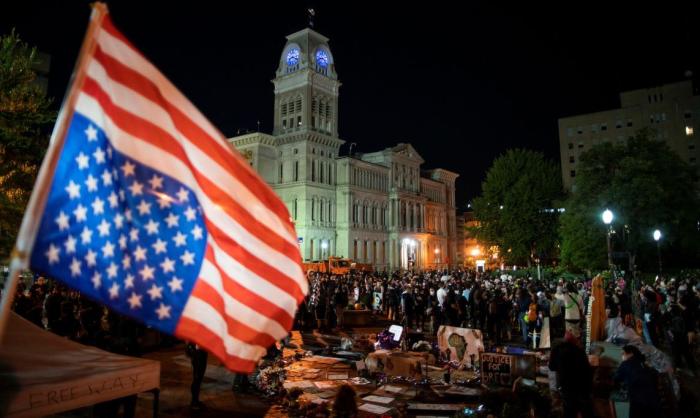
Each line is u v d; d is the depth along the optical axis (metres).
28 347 6.21
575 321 18.17
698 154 93.12
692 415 10.21
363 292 30.12
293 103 80.56
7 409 5.06
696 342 15.20
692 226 45.47
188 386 12.57
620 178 44.06
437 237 107.25
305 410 10.43
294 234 5.46
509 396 9.69
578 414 8.73
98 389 6.01
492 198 63.78
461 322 23.03
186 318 4.09
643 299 22.06
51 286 18.81
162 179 4.12
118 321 10.26
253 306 4.73
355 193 83.06
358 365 13.96
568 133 105.94
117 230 3.79
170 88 4.35
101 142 3.78
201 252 4.33
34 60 15.60
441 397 11.82
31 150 15.10
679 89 96.12
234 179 4.79
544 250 61.59
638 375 8.44
